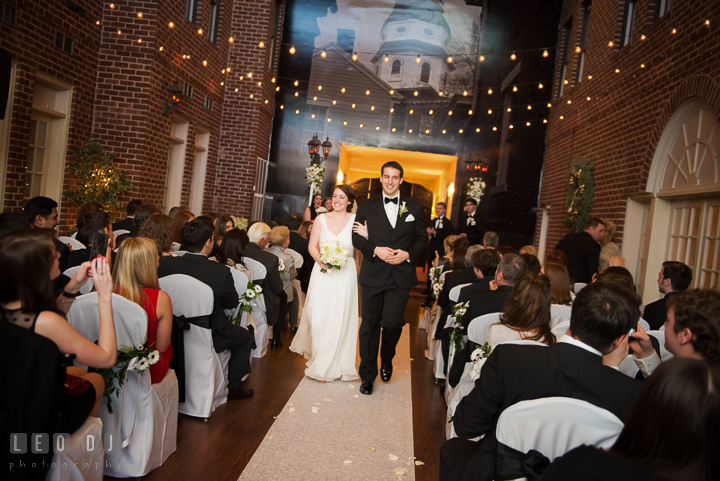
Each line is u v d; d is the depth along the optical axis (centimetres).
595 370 159
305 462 276
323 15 1188
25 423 162
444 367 431
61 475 183
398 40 1193
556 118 1100
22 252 171
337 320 412
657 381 98
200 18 868
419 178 1700
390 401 383
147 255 251
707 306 179
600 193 810
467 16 1188
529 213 1181
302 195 1192
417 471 279
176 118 829
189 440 292
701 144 559
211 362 323
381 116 1198
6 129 520
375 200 396
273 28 1145
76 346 180
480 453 179
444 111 1197
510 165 1185
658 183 643
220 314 329
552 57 1159
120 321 229
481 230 1185
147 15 688
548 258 458
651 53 669
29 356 163
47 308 177
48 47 576
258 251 462
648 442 97
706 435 92
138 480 246
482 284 377
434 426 347
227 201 1049
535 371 163
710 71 521
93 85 684
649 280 644
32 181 595
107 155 678
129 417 243
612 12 824
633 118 712
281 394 378
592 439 147
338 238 409
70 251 350
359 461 283
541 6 1162
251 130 1044
